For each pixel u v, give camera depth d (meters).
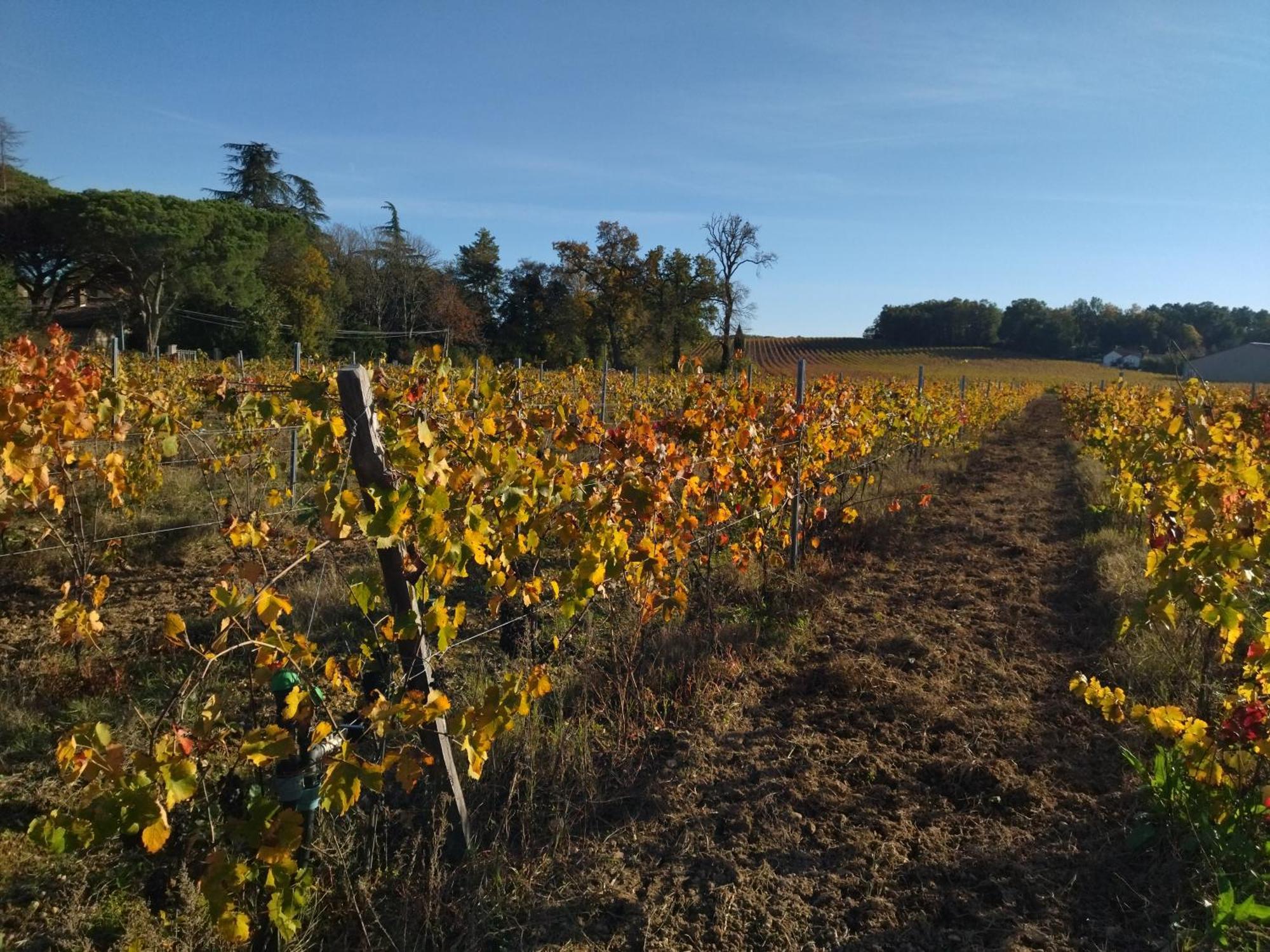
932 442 12.72
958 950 2.50
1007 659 4.72
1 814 2.96
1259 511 3.00
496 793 3.17
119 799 1.81
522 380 10.94
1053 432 22.72
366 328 46.44
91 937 2.41
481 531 2.67
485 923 2.52
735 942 2.53
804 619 5.25
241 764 2.99
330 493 2.39
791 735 3.81
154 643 4.34
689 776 3.43
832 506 7.97
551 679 4.08
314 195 51.69
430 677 2.61
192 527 6.12
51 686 3.81
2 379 3.96
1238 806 2.75
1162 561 2.96
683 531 4.32
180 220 34.50
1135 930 2.56
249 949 2.32
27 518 6.44
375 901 2.59
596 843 2.98
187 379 10.11
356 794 2.04
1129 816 3.10
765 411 6.55
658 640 4.57
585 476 3.70
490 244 55.00
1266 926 2.42
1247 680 3.21
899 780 3.43
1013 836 3.05
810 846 3.02
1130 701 3.96
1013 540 7.75
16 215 33.72
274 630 2.20
